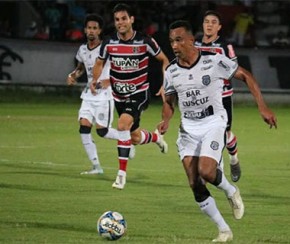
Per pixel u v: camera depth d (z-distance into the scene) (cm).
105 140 4822
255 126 5597
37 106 6656
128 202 2822
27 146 4425
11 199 2842
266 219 2562
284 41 7944
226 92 3145
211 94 2231
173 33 2211
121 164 3034
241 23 8106
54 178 3350
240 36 8081
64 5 7869
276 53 7469
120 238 2188
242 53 7388
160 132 2317
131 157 3512
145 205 2769
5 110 6288
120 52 3219
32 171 3541
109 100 3509
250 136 5041
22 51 7175
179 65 2245
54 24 7781
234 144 3183
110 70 3266
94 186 3159
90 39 3509
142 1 7969
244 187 3200
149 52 3219
